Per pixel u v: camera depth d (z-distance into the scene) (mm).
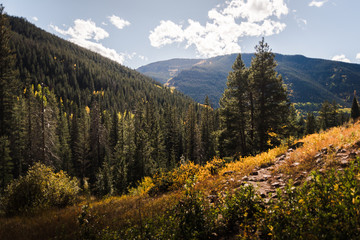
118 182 28000
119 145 53188
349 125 11305
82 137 49594
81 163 48219
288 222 3156
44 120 31500
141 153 35219
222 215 4527
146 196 10492
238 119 24891
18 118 42062
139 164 34219
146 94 168750
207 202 5707
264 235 3500
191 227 4227
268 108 21594
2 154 33781
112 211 8023
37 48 165500
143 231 4578
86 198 15070
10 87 30969
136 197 10758
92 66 197500
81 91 142375
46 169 11484
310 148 8109
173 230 4262
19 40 165875
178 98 170125
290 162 7648
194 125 60906
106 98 134625
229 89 25281
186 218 4371
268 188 5809
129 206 8586
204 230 4176
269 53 21719
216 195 6379
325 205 3033
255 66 22750
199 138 56156
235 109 25203
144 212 6719
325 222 2746
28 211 9062
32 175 10750
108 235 4926
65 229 6152
